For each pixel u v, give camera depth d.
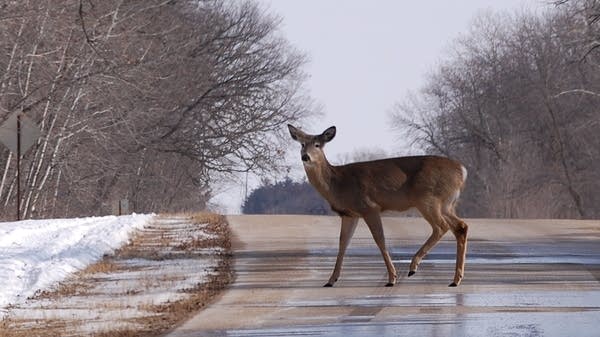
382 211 74.75
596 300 64.62
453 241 103.50
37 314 63.34
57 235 104.44
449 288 70.81
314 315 60.28
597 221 136.12
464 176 74.88
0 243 95.94
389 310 61.50
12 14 147.12
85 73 163.25
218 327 57.09
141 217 135.50
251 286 73.25
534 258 88.69
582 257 89.56
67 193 181.25
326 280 75.69
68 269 81.50
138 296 69.81
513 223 131.38
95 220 129.12
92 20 159.62
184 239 107.31
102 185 196.88
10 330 58.31
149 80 181.50
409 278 76.12
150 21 181.25
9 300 68.50
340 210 73.56
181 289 72.44
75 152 174.00
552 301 64.25
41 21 153.50
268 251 95.50
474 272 79.12
